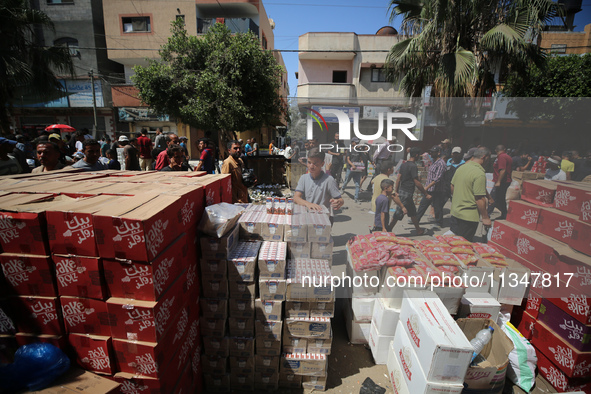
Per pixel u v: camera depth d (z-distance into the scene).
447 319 1.73
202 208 2.00
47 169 2.91
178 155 3.66
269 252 2.02
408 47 6.00
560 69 5.75
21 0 8.38
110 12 15.06
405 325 1.93
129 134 15.76
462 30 5.68
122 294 1.32
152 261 1.28
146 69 9.23
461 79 5.06
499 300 2.17
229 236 1.93
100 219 1.25
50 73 9.39
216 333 1.97
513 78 5.85
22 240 1.30
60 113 15.69
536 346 2.16
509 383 2.11
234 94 8.77
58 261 1.31
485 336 1.95
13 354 1.39
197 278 1.91
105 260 1.30
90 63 15.19
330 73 15.29
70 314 1.35
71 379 1.32
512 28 5.21
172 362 1.52
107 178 2.28
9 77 8.28
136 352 1.34
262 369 2.04
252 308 1.97
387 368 2.16
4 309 1.36
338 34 14.36
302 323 1.99
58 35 14.91
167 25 15.34
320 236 2.07
